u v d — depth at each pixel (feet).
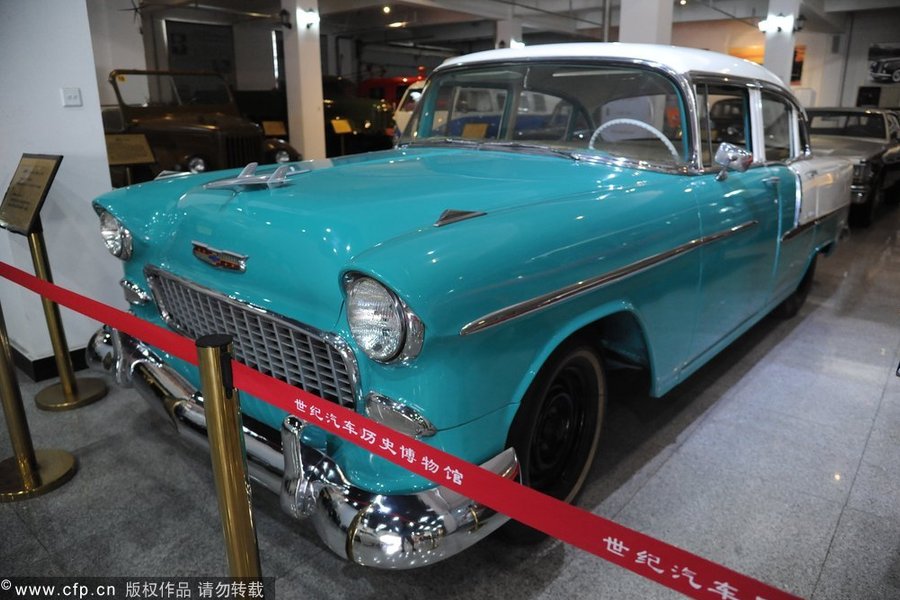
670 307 8.05
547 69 9.53
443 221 5.85
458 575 6.82
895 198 33.19
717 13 59.06
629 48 9.14
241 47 59.11
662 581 3.53
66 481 8.54
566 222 6.34
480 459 5.82
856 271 19.60
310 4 41.55
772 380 11.71
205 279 6.83
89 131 11.68
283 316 5.96
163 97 28.19
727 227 8.92
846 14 64.95
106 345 8.34
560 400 7.22
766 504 8.04
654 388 8.23
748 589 3.28
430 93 10.96
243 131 27.48
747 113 10.41
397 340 5.00
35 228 9.82
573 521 3.79
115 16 40.09
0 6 10.37
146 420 10.22
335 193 6.78
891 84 64.23
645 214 7.32
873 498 8.18
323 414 4.83
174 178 8.84
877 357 12.82
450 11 58.80
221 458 4.93
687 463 8.97
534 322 5.94
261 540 7.39
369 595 6.56
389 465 5.47
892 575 6.84
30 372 11.73
